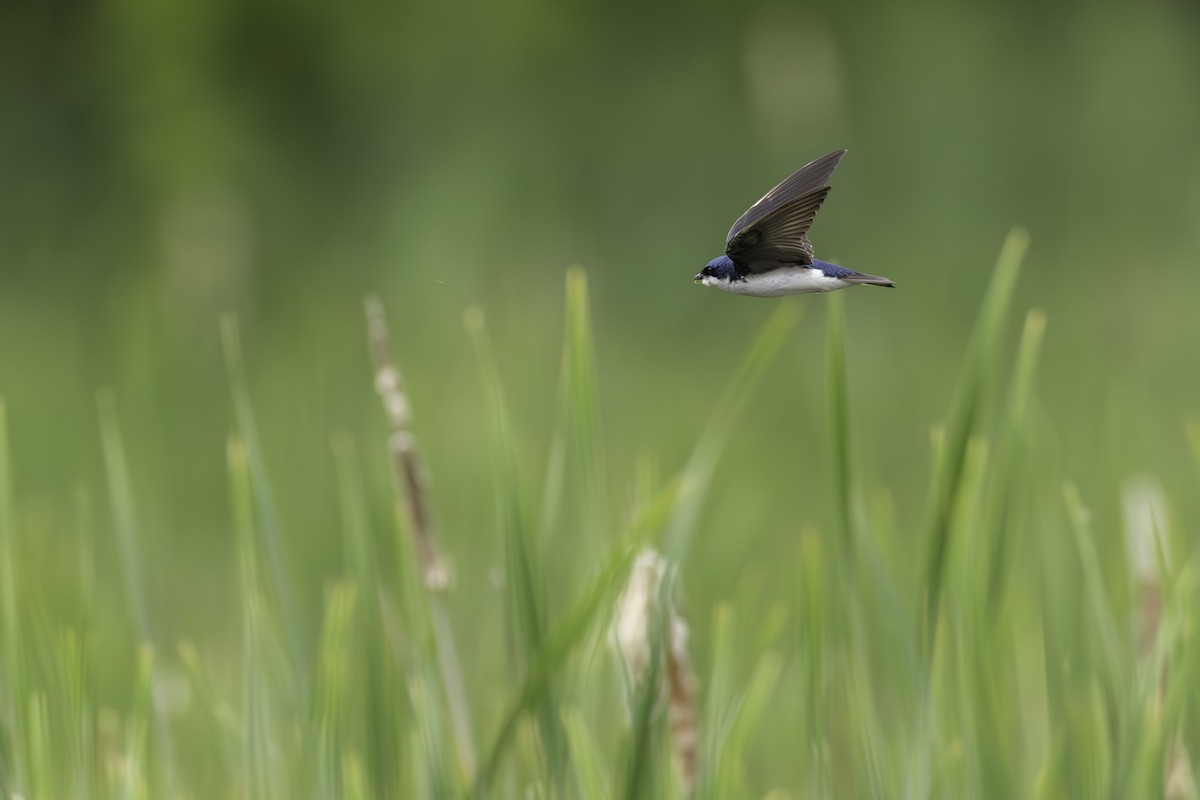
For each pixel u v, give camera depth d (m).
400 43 43.00
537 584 14.92
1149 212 34.75
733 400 14.93
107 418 15.10
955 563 14.95
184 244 31.53
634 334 30.30
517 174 37.06
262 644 15.04
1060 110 40.00
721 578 15.66
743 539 15.78
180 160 39.19
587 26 43.53
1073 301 29.91
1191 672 14.95
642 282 32.84
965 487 14.92
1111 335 27.59
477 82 41.88
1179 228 33.97
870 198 36.50
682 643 14.90
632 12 44.00
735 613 15.27
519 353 25.55
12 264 35.59
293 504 17.39
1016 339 26.62
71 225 37.09
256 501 14.98
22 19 42.22
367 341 26.52
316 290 32.38
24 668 14.96
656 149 37.69
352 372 23.59
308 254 35.50
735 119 38.62
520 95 41.47
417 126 40.59
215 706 15.12
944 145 38.38
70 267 35.06
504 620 14.92
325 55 42.69
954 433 14.88
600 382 26.34
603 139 38.44
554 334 28.48
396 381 15.05
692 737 14.89
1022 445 15.05
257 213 37.53
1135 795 14.91
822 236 34.97
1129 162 37.34
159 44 41.75
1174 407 22.59
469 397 23.14
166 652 16.50
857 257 33.75
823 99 34.47
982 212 35.75
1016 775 15.11
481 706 15.38
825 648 14.94
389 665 14.98
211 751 15.27
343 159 40.28
